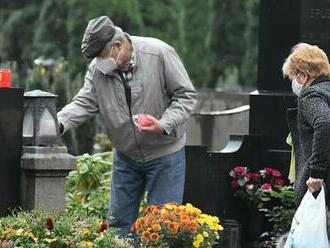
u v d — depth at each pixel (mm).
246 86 41469
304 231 10672
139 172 12227
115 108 11930
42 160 11992
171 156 12062
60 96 20844
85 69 25656
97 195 14227
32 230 10578
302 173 10875
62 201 12164
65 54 32938
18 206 12148
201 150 13688
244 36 41688
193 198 13688
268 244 13484
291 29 14164
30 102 12219
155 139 11953
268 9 14258
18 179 12156
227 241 13570
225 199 13711
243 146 13844
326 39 14102
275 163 13867
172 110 11859
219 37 41781
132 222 12312
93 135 20391
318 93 10680
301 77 10883
